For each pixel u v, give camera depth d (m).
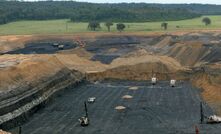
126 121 49.06
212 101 59.38
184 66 90.56
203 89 67.75
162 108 54.97
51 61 74.38
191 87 70.56
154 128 45.88
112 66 88.00
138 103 58.19
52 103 59.38
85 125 47.41
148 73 81.00
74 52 106.81
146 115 51.56
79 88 71.38
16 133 45.06
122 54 107.12
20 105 51.31
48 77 65.62
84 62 93.62
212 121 47.19
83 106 57.09
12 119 47.59
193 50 95.50
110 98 62.06
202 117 48.16
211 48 93.69
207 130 44.50
